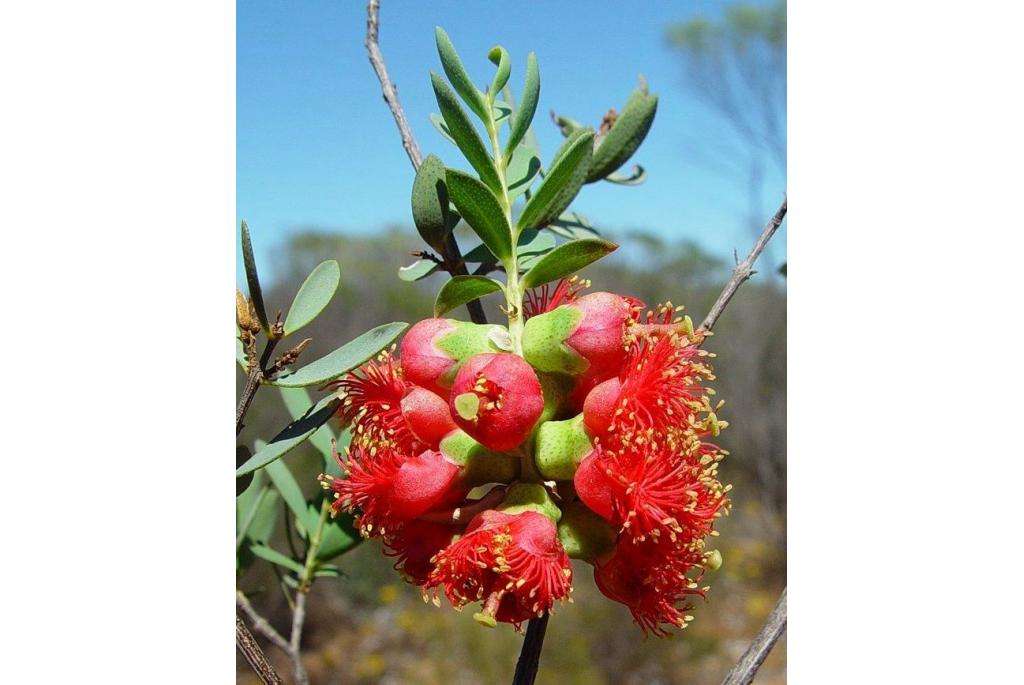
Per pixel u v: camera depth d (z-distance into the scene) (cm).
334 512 16
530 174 19
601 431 15
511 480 16
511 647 100
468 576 15
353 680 98
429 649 102
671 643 101
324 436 24
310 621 105
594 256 16
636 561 16
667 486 15
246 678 80
